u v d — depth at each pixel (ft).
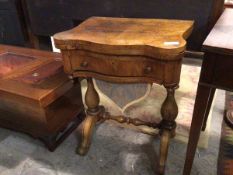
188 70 5.37
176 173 3.45
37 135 3.90
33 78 3.75
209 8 3.63
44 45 6.01
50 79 3.71
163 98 4.68
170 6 3.88
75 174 3.54
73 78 3.36
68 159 3.80
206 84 2.35
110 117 3.92
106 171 3.56
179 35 2.83
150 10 4.06
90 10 4.55
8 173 3.60
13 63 4.45
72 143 4.11
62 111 3.92
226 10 3.22
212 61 2.20
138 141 4.09
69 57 3.07
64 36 2.98
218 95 5.18
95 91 3.76
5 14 5.54
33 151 3.99
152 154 3.81
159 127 3.61
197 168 3.49
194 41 3.99
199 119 2.66
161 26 3.21
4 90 3.43
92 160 3.76
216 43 2.10
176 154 3.77
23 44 5.83
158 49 2.53
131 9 4.20
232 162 3.58
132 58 2.76
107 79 3.02
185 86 4.90
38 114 3.59
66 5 4.72
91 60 2.98
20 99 3.38
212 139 4.00
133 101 3.69
